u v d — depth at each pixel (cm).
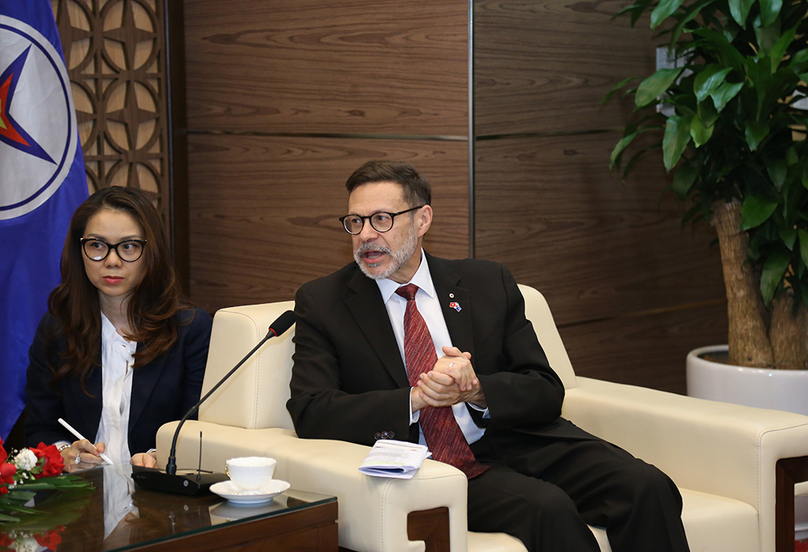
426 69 324
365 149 346
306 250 370
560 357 264
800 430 213
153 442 239
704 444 221
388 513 170
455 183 321
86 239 227
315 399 210
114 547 144
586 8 352
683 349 411
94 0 359
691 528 203
